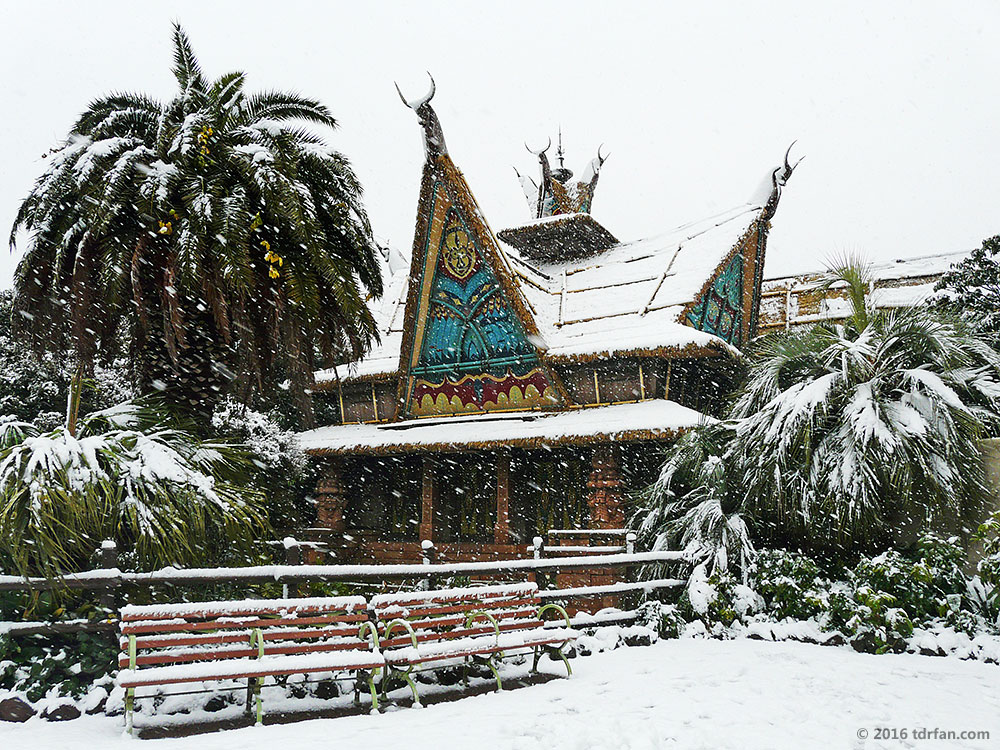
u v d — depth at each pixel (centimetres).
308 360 1466
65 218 1264
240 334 1292
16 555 748
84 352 1210
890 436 1154
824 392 1230
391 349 2423
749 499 1305
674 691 816
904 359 1273
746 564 1257
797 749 613
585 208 2573
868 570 1126
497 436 1975
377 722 700
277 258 1258
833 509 1177
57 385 1777
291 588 1066
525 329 2034
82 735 643
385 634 793
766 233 2394
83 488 810
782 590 1177
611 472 1847
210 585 952
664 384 1947
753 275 2375
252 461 1193
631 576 1347
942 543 1134
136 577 758
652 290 2136
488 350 2130
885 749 615
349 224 1427
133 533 878
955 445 1154
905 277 2842
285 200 1245
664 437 1738
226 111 1344
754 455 1282
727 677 885
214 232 1200
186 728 668
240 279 1188
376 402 2353
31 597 764
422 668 842
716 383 2170
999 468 1184
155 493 872
